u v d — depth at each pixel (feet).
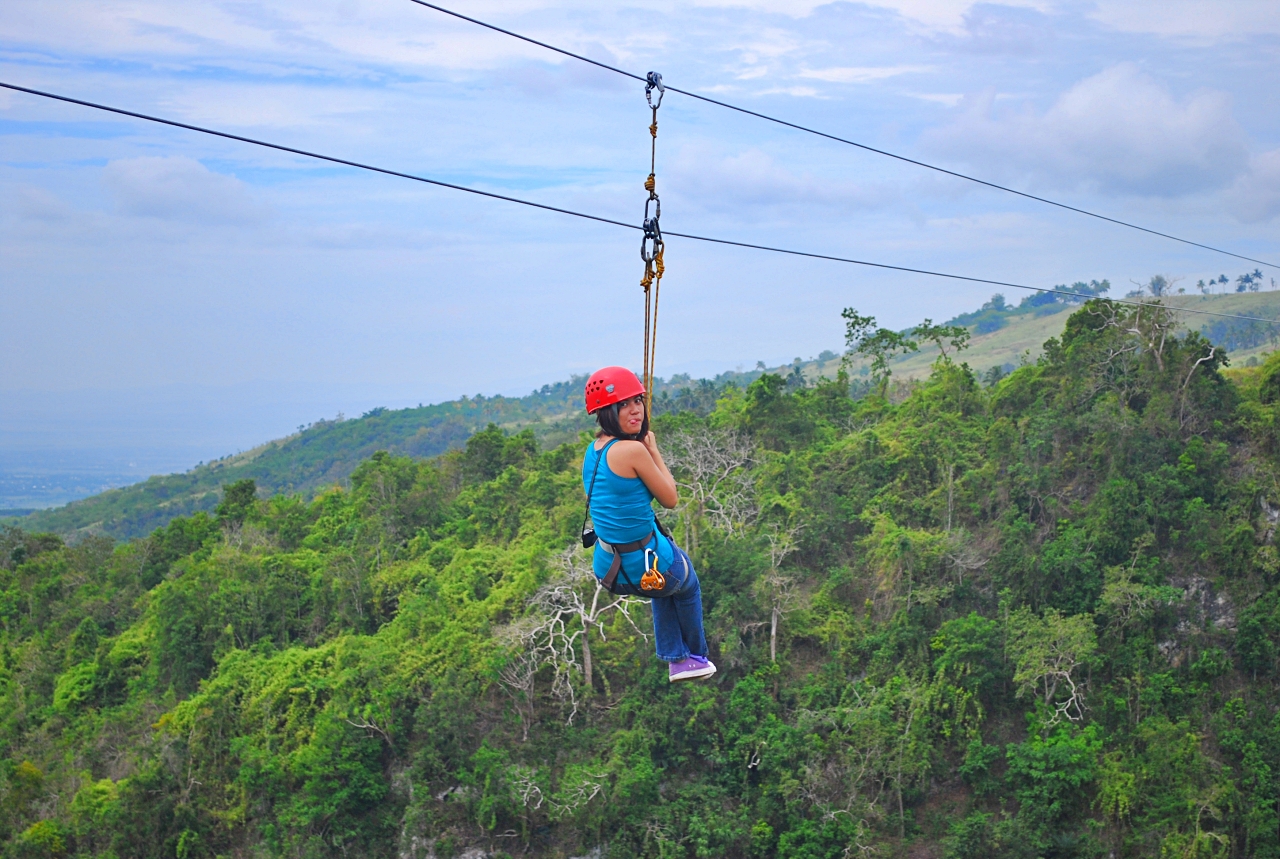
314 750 138.21
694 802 138.72
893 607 161.27
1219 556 162.30
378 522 202.49
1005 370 580.71
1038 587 159.74
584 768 136.05
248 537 209.87
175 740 144.25
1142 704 146.00
